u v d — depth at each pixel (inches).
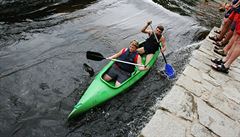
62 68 265.3
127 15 422.3
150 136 168.7
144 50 293.3
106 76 244.2
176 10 502.3
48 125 201.0
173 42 376.5
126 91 246.8
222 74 262.8
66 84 246.2
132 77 247.6
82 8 401.1
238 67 289.3
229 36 308.5
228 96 228.1
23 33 302.2
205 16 504.7
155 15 453.7
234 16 290.8
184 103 205.3
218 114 201.8
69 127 202.4
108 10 419.8
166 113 190.7
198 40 399.9
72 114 202.4
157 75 283.7
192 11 518.3
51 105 219.9
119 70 245.6
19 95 222.7
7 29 302.0
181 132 176.4
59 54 284.0
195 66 264.4
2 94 219.8
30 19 334.3
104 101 222.5
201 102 211.3
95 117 214.1
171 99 206.4
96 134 200.4
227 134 183.2
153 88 261.4
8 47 275.0
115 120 215.2
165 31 404.5
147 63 273.0
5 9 343.0
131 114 223.6
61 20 349.1
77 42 312.5
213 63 278.8
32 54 273.9
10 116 201.9
